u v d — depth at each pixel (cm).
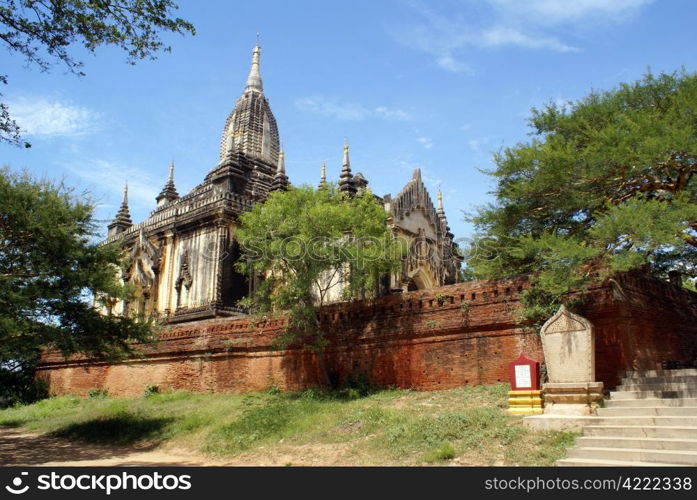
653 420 1188
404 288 3192
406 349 2038
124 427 2114
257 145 4600
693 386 1341
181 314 3412
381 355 2100
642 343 1670
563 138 1786
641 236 1393
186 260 3588
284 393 2275
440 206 4212
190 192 4212
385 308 2134
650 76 1811
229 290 3381
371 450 1359
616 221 1430
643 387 1413
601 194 1744
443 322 1955
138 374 2919
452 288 1964
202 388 2611
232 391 2500
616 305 1597
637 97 1798
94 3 1215
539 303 1728
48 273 1970
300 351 2331
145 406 2434
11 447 1986
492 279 1880
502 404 1534
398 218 3400
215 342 2617
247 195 3778
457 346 1911
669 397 1326
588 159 1609
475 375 1847
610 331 1600
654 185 1727
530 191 1750
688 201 1567
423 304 2025
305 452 1449
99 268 2106
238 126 4606
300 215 2177
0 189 1883
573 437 1199
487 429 1321
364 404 1816
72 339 1991
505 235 1873
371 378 2103
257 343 2464
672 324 1892
